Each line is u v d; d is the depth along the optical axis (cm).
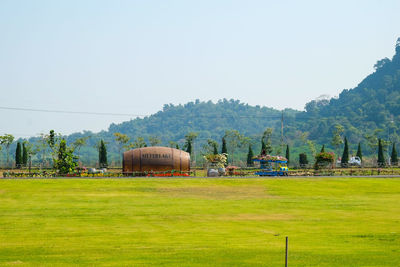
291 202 4972
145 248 2641
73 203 4762
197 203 4825
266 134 15375
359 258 2347
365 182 6812
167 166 8012
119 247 2673
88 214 4041
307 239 2941
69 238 2977
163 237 3011
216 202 4925
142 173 7962
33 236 3052
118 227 3412
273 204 4803
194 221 3706
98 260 2317
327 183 6694
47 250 2592
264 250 2572
